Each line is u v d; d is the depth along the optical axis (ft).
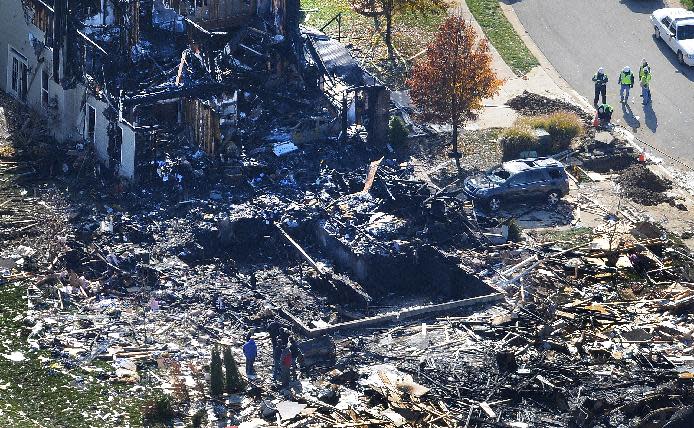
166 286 560.20
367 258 580.71
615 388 510.99
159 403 476.95
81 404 481.46
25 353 506.07
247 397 492.95
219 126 626.23
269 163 639.76
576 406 495.82
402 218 611.88
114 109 625.82
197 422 476.54
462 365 519.60
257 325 542.98
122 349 513.86
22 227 586.86
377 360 521.65
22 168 633.61
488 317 552.00
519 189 634.84
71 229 588.50
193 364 508.53
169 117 643.45
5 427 465.06
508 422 489.26
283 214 607.78
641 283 584.40
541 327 540.93
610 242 607.78
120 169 630.33
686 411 493.36
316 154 654.53
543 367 520.83
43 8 652.89
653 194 654.94
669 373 520.83
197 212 606.14
